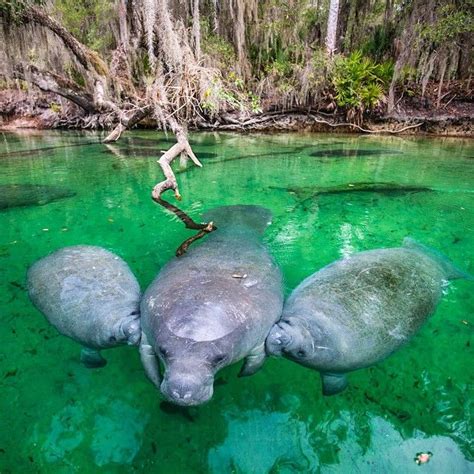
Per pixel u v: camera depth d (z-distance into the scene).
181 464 2.23
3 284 4.05
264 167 9.93
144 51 14.42
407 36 17.02
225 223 5.47
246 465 2.23
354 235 5.46
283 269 4.43
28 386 2.78
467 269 4.38
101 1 14.78
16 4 11.90
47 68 14.85
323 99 17.97
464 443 2.38
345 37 19.80
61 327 3.17
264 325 2.86
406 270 3.55
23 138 14.16
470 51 17.95
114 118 15.62
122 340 2.87
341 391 2.77
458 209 6.62
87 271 3.56
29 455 2.27
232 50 17.30
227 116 17.08
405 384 2.86
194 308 2.54
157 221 5.96
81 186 7.88
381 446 2.36
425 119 17.42
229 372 2.97
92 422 2.50
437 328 3.48
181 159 10.50
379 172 9.38
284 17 18.11
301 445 2.36
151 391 2.77
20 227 5.64
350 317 2.95
